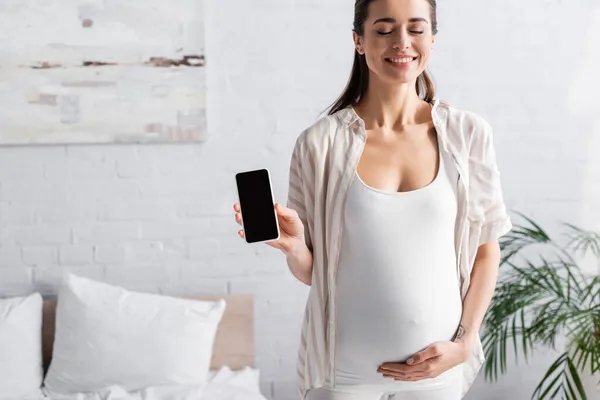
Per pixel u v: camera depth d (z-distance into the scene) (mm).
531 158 2869
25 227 2678
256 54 2719
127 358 2463
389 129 1479
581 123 2881
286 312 2822
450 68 2799
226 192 2754
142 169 2713
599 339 2322
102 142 2662
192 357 2502
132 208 2719
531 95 2846
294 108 2750
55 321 2611
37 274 2695
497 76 2822
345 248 1429
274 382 2836
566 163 2887
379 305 1404
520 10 2811
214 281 2777
